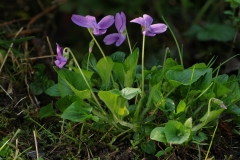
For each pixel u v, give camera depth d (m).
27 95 0.57
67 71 0.50
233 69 0.65
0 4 0.70
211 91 0.51
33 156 0.51
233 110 0.51
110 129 0.51
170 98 0.52
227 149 0.52
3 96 0.56
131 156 0.50
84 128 0.53
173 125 0.48
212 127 0.52
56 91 0.52
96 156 0.51
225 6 0.73
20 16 0.70
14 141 0.52
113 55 0.54
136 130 0.51
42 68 0.58
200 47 0.73
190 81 0.50
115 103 0.49
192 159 0.51
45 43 0.66
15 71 0.58
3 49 0.61
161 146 0.51
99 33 0.49
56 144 0.52
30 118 0.53
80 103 0.50
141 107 0.52
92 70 0.53
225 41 0.68
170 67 0.51
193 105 0.52
